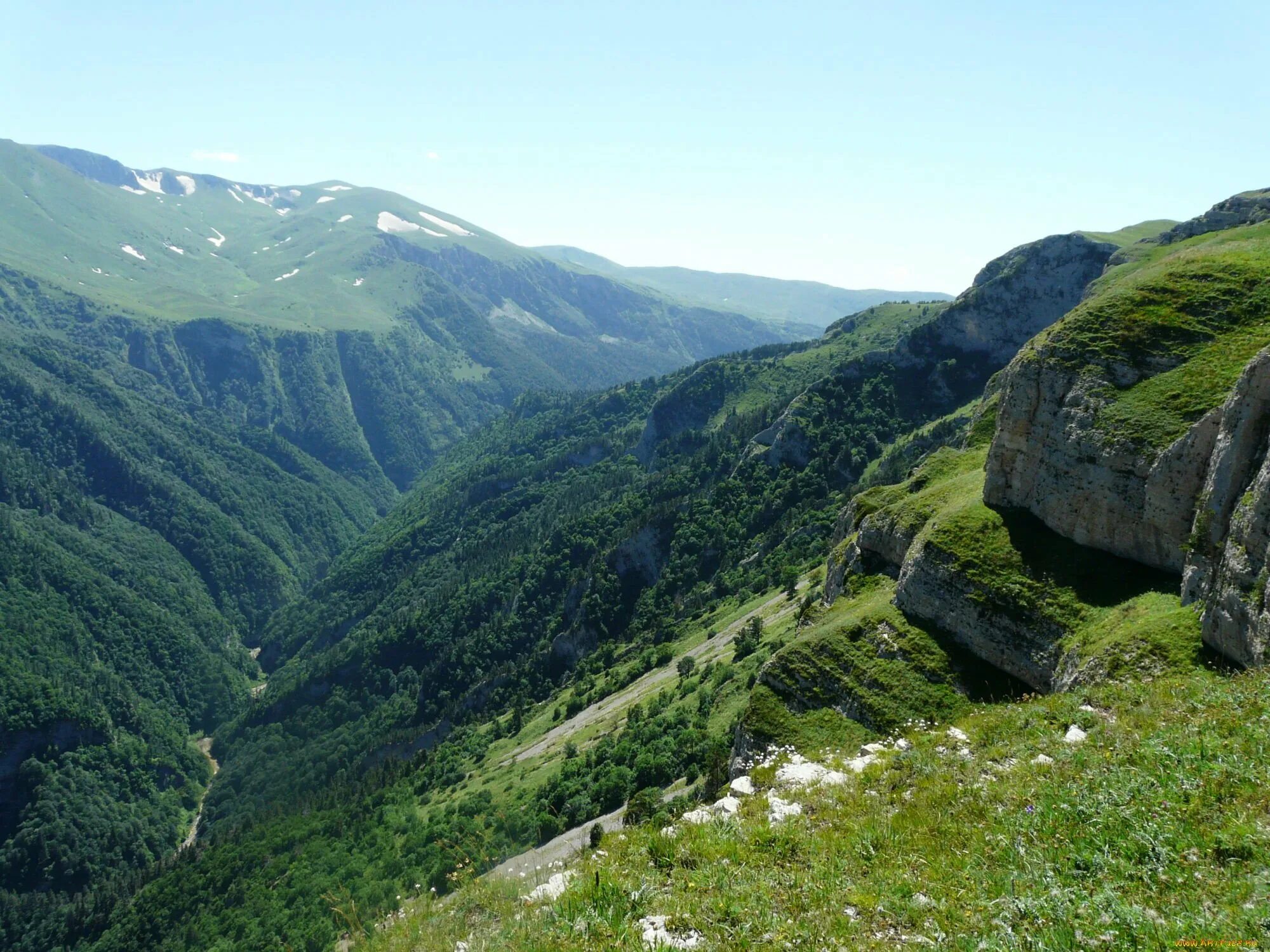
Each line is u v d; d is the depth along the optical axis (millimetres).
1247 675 19688
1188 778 13297
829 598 60812
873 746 22609
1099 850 11867
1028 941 9836
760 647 94000
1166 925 9531
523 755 117938
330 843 116000
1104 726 18359
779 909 12156
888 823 14828
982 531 43969
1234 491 29266
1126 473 37844
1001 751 18375
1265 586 24719
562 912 12547
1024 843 12586
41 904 156750
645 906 12648
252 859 121062
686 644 127312
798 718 42281
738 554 158625
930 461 62531
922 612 44188
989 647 40188
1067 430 41312
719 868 13773
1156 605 32875
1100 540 39125
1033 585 39625
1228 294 41281
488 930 12797
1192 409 36969
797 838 14672
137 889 144125
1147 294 43125
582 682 143375
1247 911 9445
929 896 11758
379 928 14234
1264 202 114250
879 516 55812
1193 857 11117
